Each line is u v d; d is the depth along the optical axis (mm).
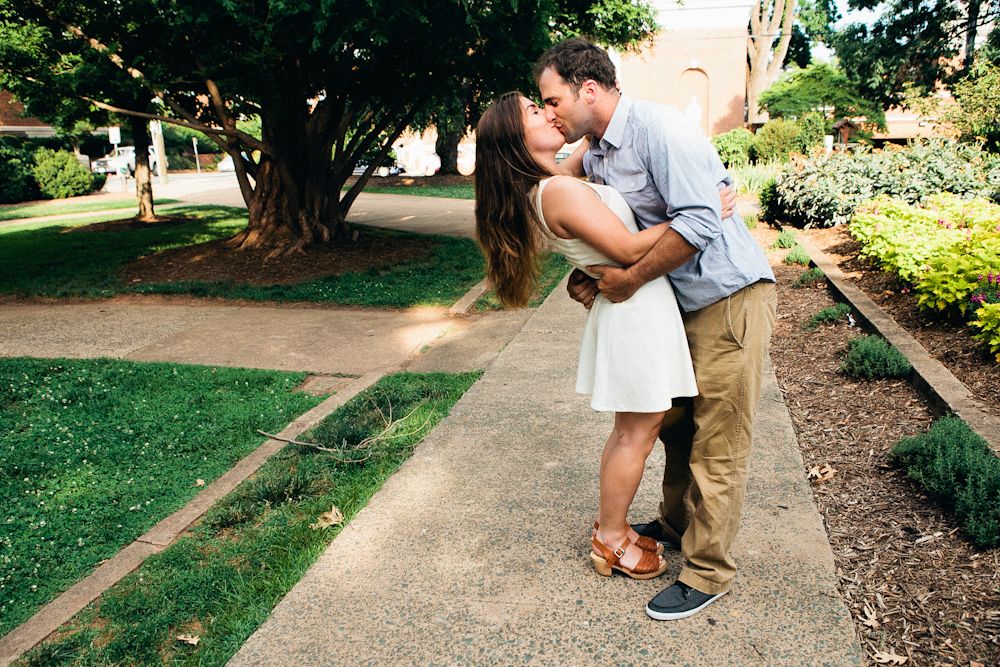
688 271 2178
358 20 7402
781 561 2662
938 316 5207
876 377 4477
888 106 28828
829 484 3291
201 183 33344
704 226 2010
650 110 2119
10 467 3961
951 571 2527
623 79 34031
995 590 2391
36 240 14898
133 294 9172
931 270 5281
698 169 2023
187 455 4152
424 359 6035
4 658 2504
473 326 7141
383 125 11648
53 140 30891
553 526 3014
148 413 4812
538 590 2578
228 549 3092
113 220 17812
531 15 8664
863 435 3748
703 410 2285
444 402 4730
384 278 9586
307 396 5090
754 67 36531
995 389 3854
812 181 10719
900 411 3949
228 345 6699
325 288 9031
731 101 33344
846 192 10414
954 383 3920
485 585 2625
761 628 2309
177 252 11578
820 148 13156
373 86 10578
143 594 2814
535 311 7449
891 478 3246
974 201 7945
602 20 10750
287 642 2379
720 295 2164
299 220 11398
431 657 2270
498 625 2400
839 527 2918
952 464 2975
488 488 3396
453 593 2588
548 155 2266
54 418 4723
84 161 32312
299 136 11070
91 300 9094
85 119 14797
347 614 2504
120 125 16672
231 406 4918
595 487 3359
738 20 32375
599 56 2145
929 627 2273
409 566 2773
